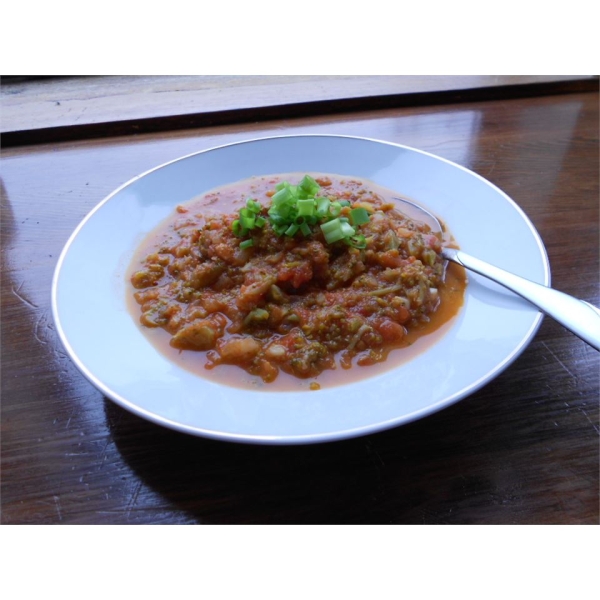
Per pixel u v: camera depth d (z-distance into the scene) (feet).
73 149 1.67
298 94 1.88
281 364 1.06
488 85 1.92
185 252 1.24
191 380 1.01
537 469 0.97
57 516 0.92
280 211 1.17
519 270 1.12
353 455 0.99
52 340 1.15
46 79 1.97
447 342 1.05
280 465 0.97
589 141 1.70
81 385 1.08
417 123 1.79
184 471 0.97
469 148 1.67
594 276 1.27
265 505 0.93
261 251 1.19
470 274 1.16
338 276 1.17
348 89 1.91
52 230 1.40
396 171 1.38
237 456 0.99
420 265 1.16
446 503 0.94
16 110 1.78
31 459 0.98
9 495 0.94
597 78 1.95
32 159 1.63
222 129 1.77
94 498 0.94
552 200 1.47
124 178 1.56
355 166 1.42
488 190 1.26
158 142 1.71
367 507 0.93
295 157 1.43
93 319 1.08
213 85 1.94
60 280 1.08
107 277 1.18
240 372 1.06
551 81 1.94
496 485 0.95
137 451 0.99
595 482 0.95
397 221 1.27
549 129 1.75
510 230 1.19
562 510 0.93
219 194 1.39
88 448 0.99
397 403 0.93
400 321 1.11
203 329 1.08
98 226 1.22
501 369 0.93
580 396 1.06
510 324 1.02
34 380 1.08
